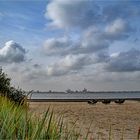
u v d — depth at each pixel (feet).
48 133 13.79
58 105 110.63
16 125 13.93
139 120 64.85
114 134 42.22
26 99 17.71
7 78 61.41
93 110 91.76
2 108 17.60
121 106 118.62
